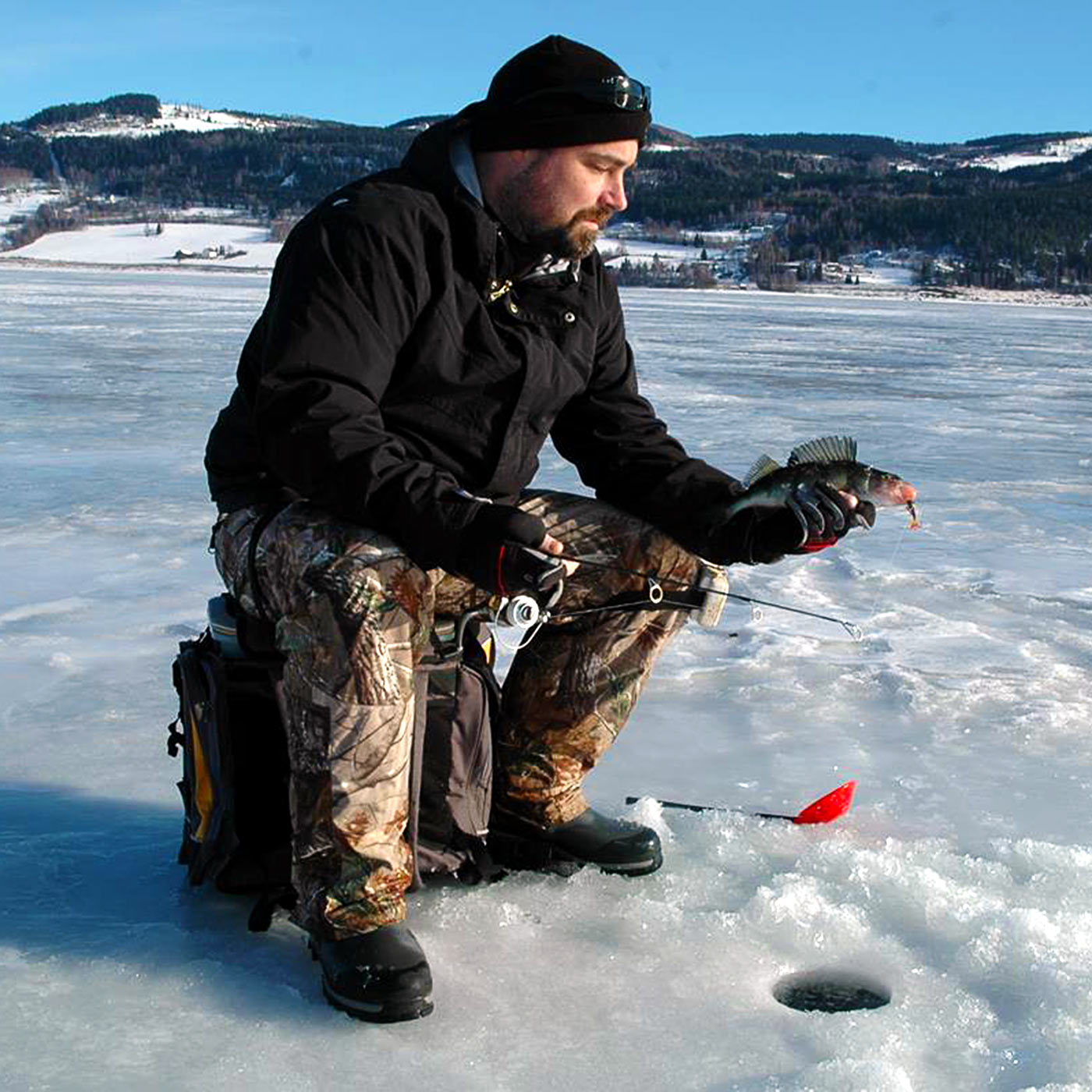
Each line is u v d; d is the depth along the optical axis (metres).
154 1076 1.71
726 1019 1.87
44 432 9.46
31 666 3.73
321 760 1.95
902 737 3.25
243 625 2.13
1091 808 2.77
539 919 2.19
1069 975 1.95
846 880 2.32
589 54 2.08
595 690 2.34
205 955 2.05
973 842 2.55
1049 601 4.79
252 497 2.17
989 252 176.62
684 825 2.62
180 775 2.89
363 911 1.92
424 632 2.01
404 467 1.93
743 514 2.24
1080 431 11.32
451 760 2.25
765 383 16.34
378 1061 1.76
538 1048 1.79
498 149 2.09
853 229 190.38
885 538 6.03
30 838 2.51
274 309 2.05
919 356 24.36
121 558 5.27
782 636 4.22
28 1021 1.84
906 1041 1.80
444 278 2.07
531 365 2.14
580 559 2.24
